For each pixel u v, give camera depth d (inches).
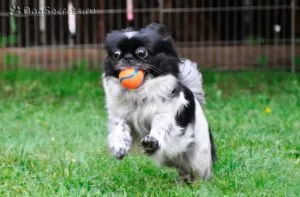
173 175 265.3
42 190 241.8
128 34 217.6
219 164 274.2
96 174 262.4
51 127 375.2
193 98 236.4
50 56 590.9
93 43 593.6
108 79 225.8
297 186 246.1
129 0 599.8
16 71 554.3
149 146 221.9
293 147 315.6
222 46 599.5
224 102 452.8
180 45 601.9
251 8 597.9
